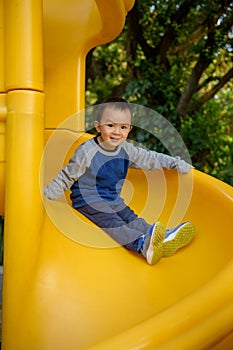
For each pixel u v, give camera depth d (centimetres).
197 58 460
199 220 173
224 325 113
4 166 135
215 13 427
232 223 159
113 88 507
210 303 114
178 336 106
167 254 155
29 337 125
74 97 208
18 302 129
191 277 146
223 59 464
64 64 209
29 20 131
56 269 134
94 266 140
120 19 180
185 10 434
